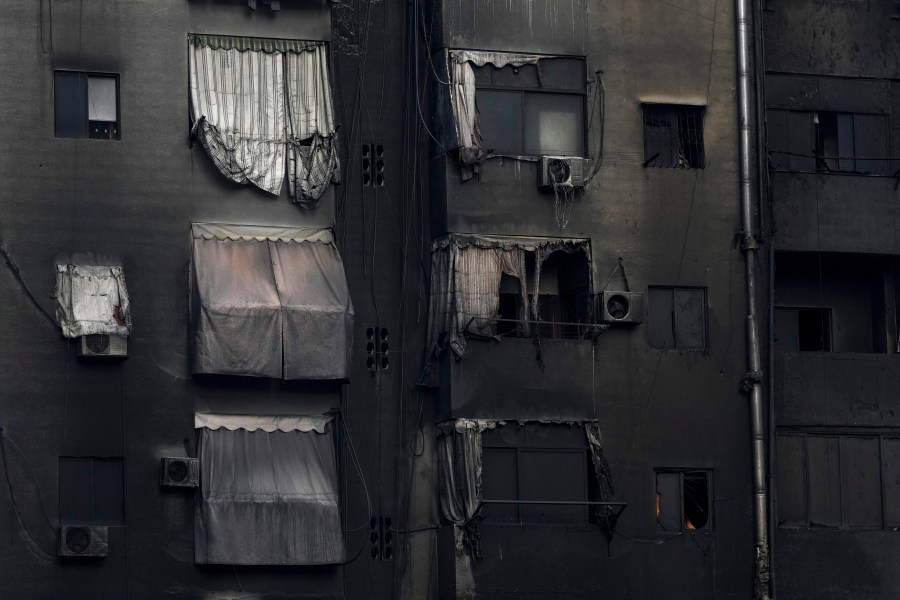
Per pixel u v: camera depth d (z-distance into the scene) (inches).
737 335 2768.2
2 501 2459.4
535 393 2652.6
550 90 2733.8
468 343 2635.3
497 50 2711.6
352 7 2714.1
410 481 2628.0
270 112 2620.6
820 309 2945.4
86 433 2497.5
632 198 2743.6
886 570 2805.1
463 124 2662.4
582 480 2662.4
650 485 2696.9
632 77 2773.1
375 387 2637.8
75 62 2564.0
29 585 2449.6
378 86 2706.7
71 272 2517.2
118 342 2507.4
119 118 2573.8
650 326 2743.6
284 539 2511.1
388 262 2667.3
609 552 2659.9
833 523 2812.5
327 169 2618.1
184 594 2495.1
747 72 2815.0
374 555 2598.4
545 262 2748.5
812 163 2935.5
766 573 2711.6
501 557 2610.7
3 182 2517.2
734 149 2805.1
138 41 2588.6
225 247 2568.9
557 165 2694.4
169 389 2534.5
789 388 2812.5
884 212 2888.8
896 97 2982.3
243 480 2518.5
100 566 2477.9
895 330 2940.5
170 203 2568.9
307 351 2551.7
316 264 2588.6
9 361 2484.0
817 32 2955.2
